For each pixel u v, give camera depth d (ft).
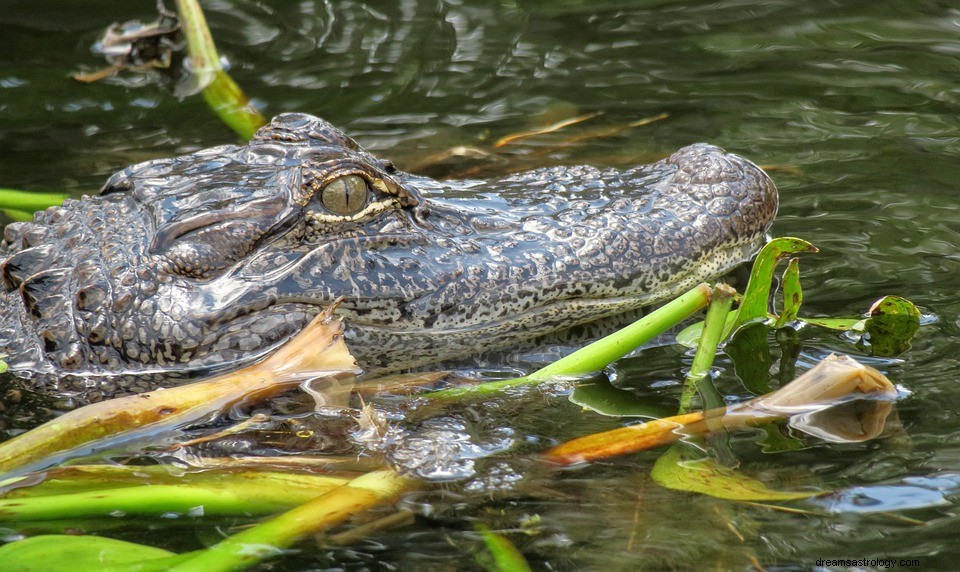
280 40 45.62
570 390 21.24
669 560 15.30
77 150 35.76
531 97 39.75
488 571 15.25
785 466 17.79
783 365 21.84
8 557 15.26
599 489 17.39
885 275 25.49
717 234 24.26
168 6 48.24
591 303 23.20
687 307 20.97
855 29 44.68
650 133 36.17
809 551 15.37
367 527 16.44
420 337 22.27
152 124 38.04
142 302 20.92
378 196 22.18
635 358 22.62
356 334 21.90
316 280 21.36
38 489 17.44
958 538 15.51
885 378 20.03
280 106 39.34
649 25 46.55
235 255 21.18
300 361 20.90
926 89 38.58
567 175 26.35
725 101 38.63
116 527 16.65
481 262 22.45
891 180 31.30
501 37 45.70
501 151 35.06
